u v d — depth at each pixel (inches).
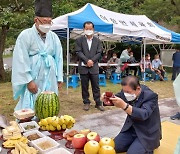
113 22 315.9
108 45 574.9
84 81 208.1
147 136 97.0
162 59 593.6
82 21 272.7
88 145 71.9
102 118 194.2
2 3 367.6
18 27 368.8
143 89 97.3
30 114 98.7
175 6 621.9
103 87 352.5
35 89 127.7
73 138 77.0
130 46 617.0
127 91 92.4
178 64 438.0
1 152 72.8
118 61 428.5
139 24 364.5
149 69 442.0
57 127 86.6
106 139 76.3
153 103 94.0
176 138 115.0
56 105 99.3
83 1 501.0
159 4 614.5
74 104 239.8
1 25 354.0
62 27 271.6
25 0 378.0
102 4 541.6
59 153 71.6
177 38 401.7
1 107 228.1
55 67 135.9
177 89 68.5
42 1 120.4
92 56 201.5
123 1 611.8
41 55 130.2
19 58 125.8
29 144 77.6
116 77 401.7
